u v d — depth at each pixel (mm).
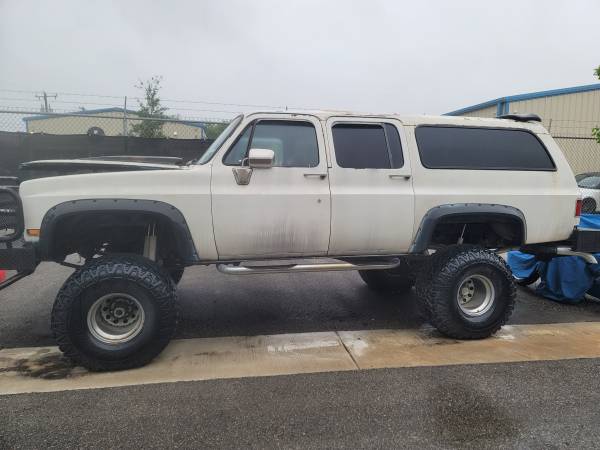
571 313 5172
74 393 3143
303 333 4398
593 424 2799
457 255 4219
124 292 3498
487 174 4457
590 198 12500
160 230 4172
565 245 4836
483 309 4281
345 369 3549
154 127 13867
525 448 2557
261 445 2566
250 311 5090
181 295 5680
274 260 4102
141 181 3695
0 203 3770
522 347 4059
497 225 4660
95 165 3912
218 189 3824
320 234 4055
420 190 4266
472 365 3637
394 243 4254
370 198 4113
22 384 3283
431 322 4273
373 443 2592
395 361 3713
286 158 4066
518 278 6176
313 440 2617
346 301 5516
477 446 2572
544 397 3121
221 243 3873
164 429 2711
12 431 2678
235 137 3959
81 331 3430
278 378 3385
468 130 4527
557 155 4758
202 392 3162
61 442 2578
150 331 3521
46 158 8664
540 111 17641
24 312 4969
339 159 4137
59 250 3822
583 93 17156
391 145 4270
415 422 2807
